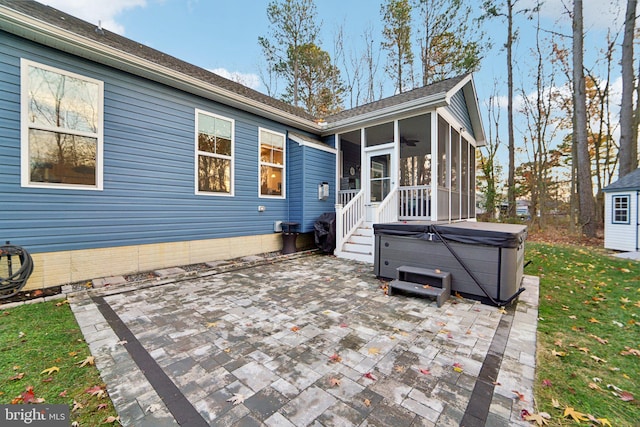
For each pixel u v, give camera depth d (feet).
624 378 6.74
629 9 29.96
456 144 26.76
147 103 16.17
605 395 6.08
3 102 11.68
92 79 14.14
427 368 6.94
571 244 30.60
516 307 11.35
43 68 12.71
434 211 20.66
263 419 5.19
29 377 6.41
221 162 20.12
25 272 11.78
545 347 8.21
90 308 10.84
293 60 51.70
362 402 5.68
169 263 17.30
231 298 12.23
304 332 8.93
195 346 8.00
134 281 14.35
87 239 14.10
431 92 22.48
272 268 18.19
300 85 54.44
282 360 7.29
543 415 5.32
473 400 5.77
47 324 9.28
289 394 5.92
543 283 15.12
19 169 12.10
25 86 12.23
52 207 13.01
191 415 5.28
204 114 18.99
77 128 13.73
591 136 49.06
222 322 9.70
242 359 7.32
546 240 34.19
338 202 27.40
